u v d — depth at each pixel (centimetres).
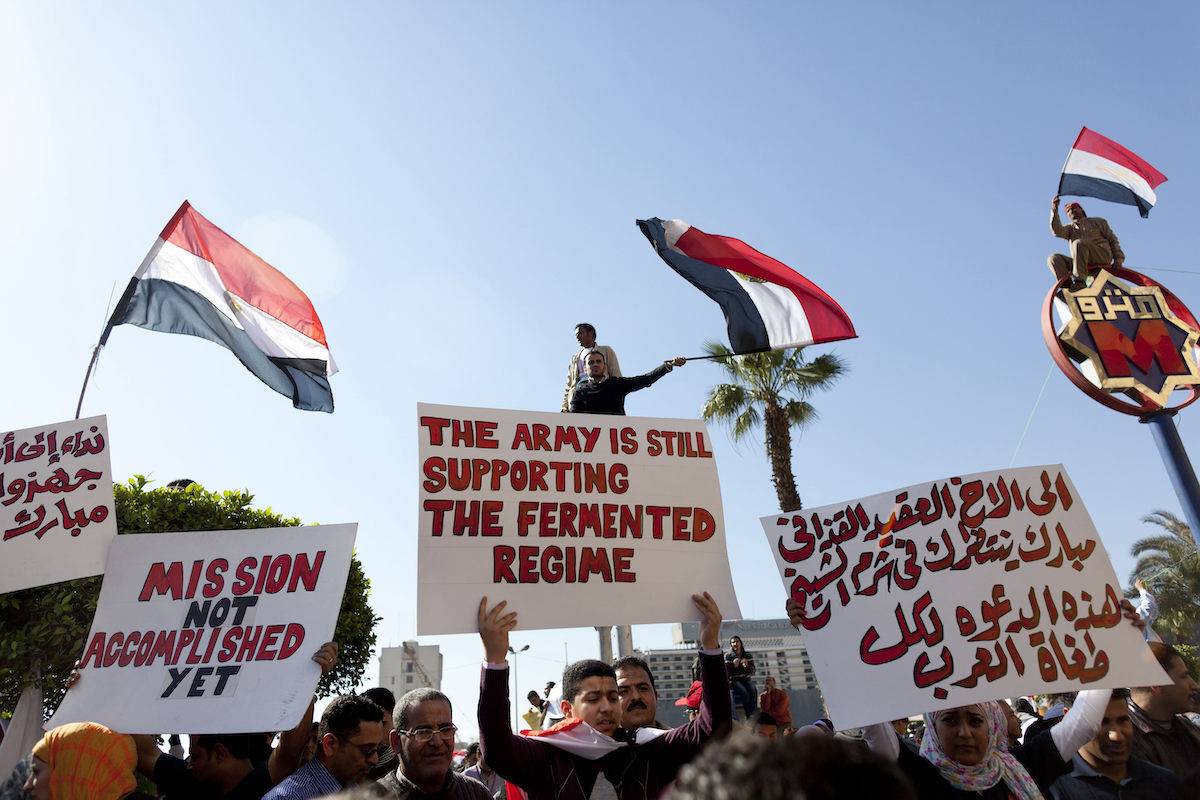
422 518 443
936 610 437
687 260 981
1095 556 452
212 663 440
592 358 852
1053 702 628
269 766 443
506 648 409
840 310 933
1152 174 1230
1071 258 1134
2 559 495
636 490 481
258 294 873
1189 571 3459
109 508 510
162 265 838
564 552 454
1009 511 461
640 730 415
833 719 421
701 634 439
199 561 471
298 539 470
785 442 1888
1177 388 1057
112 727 425
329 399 881
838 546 466
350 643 1098
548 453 478
